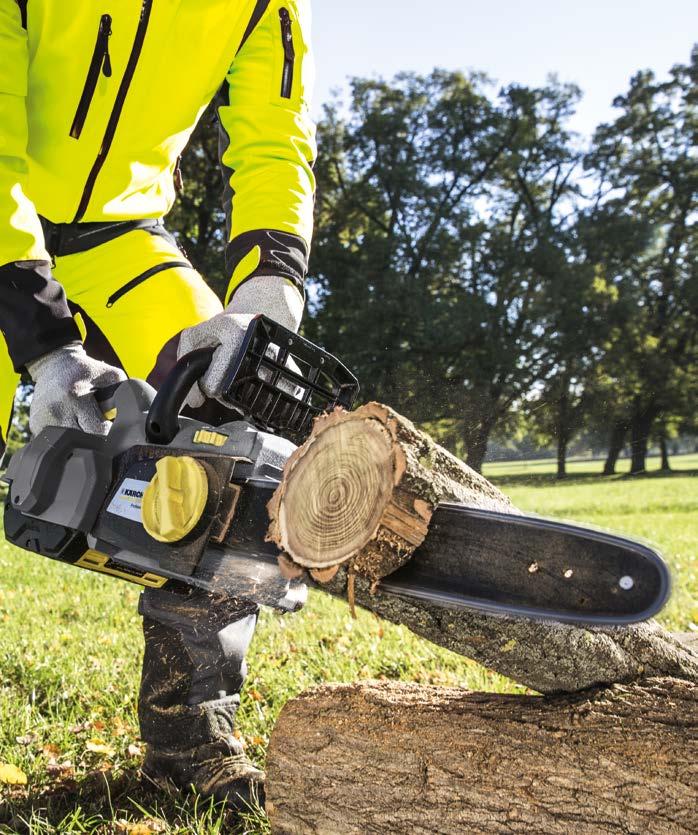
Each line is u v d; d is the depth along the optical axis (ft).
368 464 3.94
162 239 7.04
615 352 91.91
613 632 4.38
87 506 5.00
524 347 92.27
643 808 3.95
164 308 6.55
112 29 5.95
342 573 4.09
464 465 4.43
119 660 10.62
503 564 3.86
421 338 85.15
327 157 102.47
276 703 8.75
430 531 4.02
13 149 5.62
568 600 3.70
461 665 9.93
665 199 110.32
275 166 6.44
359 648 10.73
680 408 90.74
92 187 6.54
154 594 6.34
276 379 4.85
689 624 11.32
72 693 9.06
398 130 101.71
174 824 5.94
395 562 3.92
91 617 14.32
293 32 6.65
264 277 5.90
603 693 4.34
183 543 4.44
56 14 5.85
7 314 5.33
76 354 5.41
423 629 4.33
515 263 97.14
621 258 102.68
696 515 37.32
